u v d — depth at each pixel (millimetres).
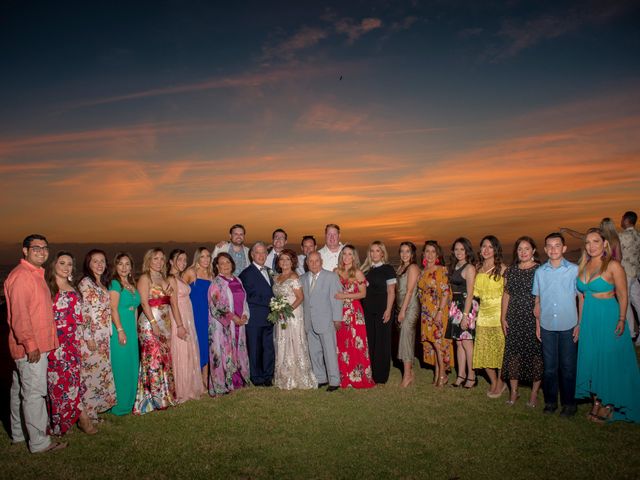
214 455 4590
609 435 4848
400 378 7305
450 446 4672
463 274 6551
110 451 4727
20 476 4219
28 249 4742
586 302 5320
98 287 5625
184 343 6328
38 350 4629
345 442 4832
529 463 4277
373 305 6961
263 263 7340
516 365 5773
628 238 8797
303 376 6844
